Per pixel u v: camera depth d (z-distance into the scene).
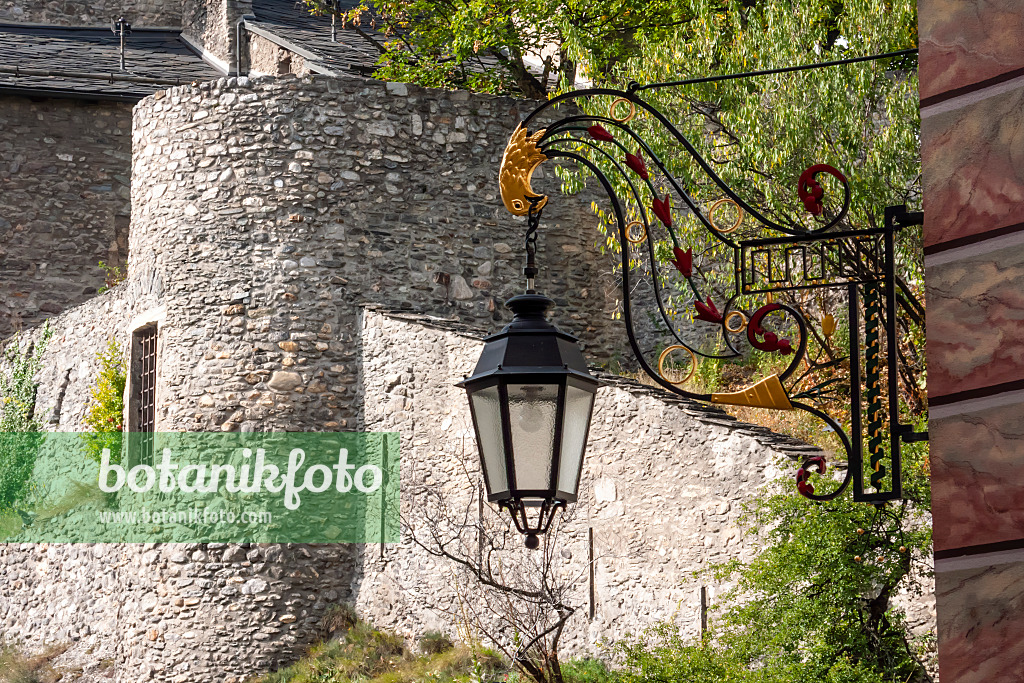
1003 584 2.48
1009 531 2.49
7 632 19.83
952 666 2.54
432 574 14.68
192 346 16.31
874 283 4.52
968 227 2.64
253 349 16.14
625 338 17.72
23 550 19.75
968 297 2.62
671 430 12.55
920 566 10.21
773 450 11.49
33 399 20.59
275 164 16.42
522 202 5.26
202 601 15.75
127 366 17.67
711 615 11.70
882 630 9.92
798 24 14.30
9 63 22.50
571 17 19.12
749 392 4.67
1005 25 2.62
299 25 24.52
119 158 22.42
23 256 21.75
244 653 15.55
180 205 16.59
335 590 15.90
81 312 19.47
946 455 2.62
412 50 22.22
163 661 15.83
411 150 17.02
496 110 17.55
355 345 16.36
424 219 16.95
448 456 14.88
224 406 16.11
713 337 17.20
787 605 9.96
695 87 14.72
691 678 9.59
